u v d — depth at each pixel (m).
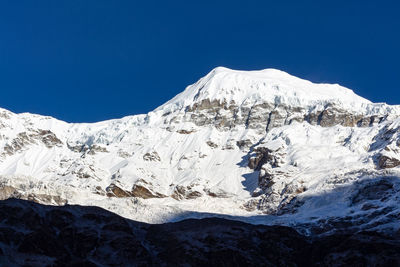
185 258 118.06
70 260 111.50
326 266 117.62
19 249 107.62
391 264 110.56
